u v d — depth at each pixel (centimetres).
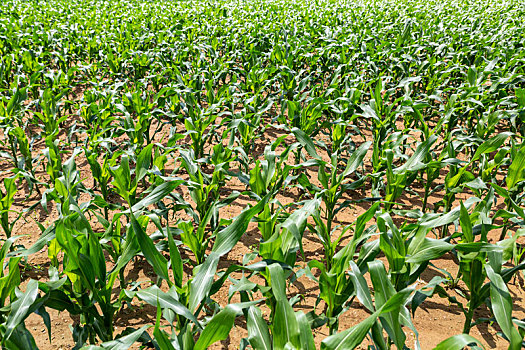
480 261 271
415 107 528
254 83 707
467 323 291
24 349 226
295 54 871
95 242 246
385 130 523
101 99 638
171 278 378
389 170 381
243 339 271
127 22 1283
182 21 1346
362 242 416
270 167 391
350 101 570
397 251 262
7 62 818
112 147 562
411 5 1875
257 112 588
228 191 528
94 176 420
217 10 1716
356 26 1242
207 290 234
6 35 1032
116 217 309
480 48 943
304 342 195
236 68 806
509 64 717
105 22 1323
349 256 261
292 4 1928
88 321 267
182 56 870
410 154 620
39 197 514
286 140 678
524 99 548
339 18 1398
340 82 764
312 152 418
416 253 264
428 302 353
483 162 437
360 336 194
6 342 219
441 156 439
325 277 261
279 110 767
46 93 611
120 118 545
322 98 576
